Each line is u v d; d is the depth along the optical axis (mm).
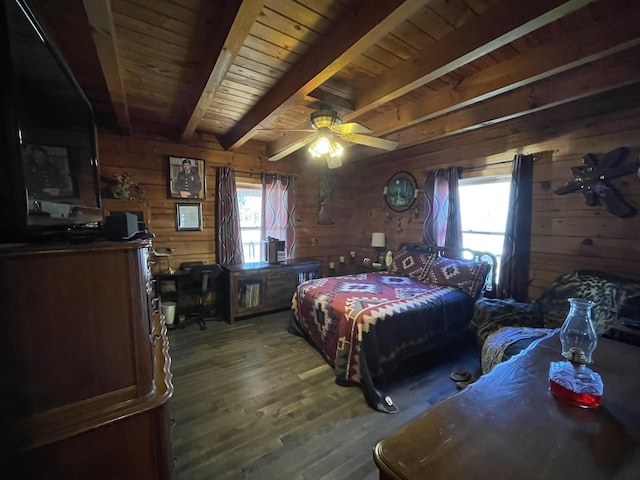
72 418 880
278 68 2119
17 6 842
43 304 830
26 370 813
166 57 1980
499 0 1465
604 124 2404
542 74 1886
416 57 1946
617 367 1148
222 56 1661
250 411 2008
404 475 627
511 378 1041
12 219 828
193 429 1828
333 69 1771
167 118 3232
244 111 3008
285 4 1469
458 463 656
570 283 2354
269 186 4285
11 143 817
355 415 1977
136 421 991
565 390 907
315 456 1630
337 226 5188
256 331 3436
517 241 2877
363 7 1441
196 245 3820
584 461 665
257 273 3816
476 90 2238
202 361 2709
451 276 3164
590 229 2502
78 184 1297
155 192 3510
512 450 697
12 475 809
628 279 2162
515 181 2875
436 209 3730
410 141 3434
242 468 1547
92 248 892
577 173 2537
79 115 1343
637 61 1895
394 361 2363
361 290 2959
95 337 916
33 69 932
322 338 2709
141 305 1010
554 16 1324
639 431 771
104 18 1311
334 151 2781
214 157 3896
